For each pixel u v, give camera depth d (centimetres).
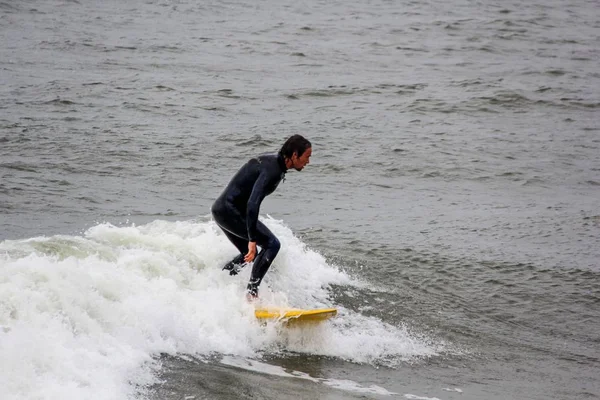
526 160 5694
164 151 5228
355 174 5097
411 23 12362
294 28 11362
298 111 6762
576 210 4544
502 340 2934
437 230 4031
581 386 2634
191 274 2684
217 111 6531
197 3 13050
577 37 11875
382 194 4716
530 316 3156
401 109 7100
